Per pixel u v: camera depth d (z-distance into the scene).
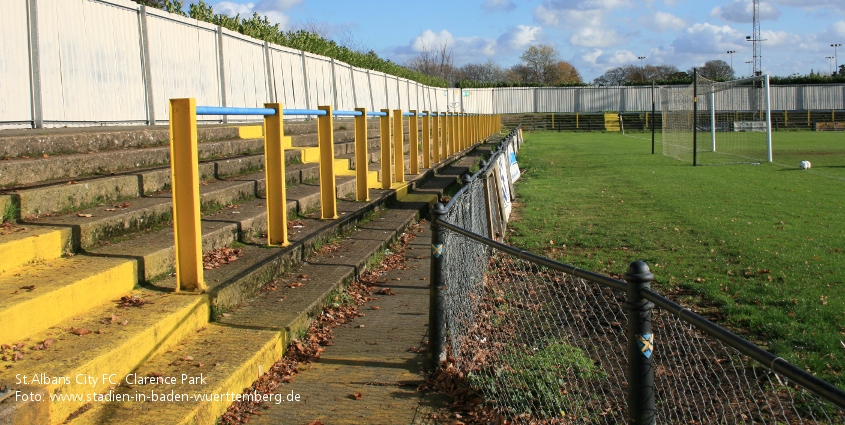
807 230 9.17
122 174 6.30
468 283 5.31
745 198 12.63
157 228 5.64
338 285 5.87
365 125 9.44
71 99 8.04
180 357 3.93
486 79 101.69
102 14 8.73
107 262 4.42
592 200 12.77
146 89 9.81
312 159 11.10
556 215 11.02
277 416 3.72
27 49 7.29
